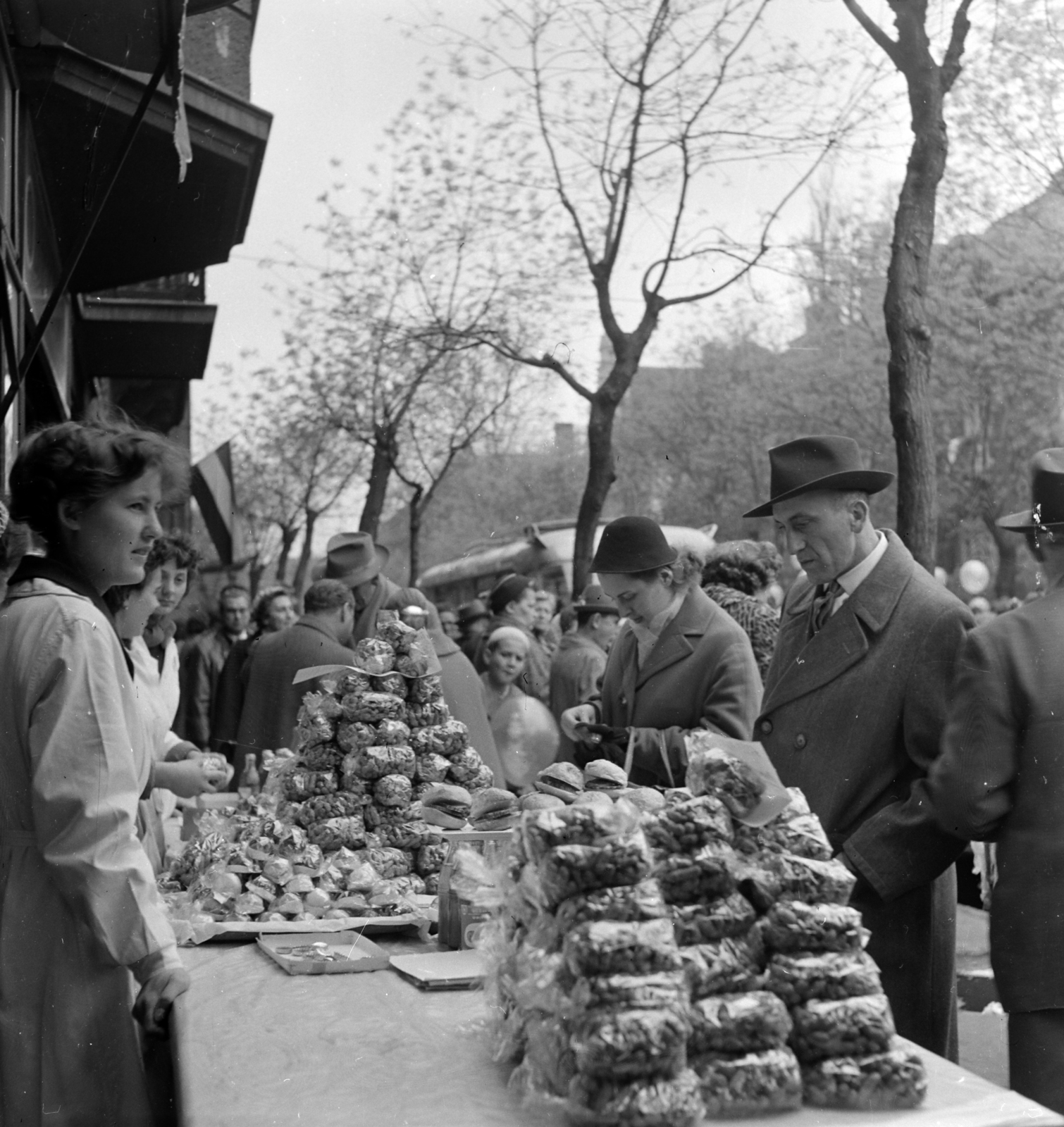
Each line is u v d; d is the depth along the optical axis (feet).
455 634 31.04
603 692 13.26
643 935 4.97
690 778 5.85
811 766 9.39
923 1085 5.08
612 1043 4.77
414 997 6.90
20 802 6.82
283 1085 5.43
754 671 12.14
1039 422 69.31
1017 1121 4.97
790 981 5.17
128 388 46.19
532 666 19.76
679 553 12.59
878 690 9.23
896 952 8.81
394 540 59.21
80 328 34.27
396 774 9.96
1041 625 8.29
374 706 10.08
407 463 52.54
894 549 9.63
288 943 8.14
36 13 15.03
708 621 12.35
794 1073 4.99
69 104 19.52
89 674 6.80
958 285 59.52
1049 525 8.46
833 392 82.64
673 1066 4.84
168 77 11.97
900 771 9.25
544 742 15.46
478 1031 6.15
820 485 9.38
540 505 59.36
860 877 8.60
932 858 8.51
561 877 5.10
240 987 7.18
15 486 7.22
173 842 13.05
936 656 9.13
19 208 19.22
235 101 22.71
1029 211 41.91
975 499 74.79
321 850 9.76
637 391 89.04
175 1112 6.29
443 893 8.21
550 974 5.14
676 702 12.17
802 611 10.14
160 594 13.08
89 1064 6.70
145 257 28.09
